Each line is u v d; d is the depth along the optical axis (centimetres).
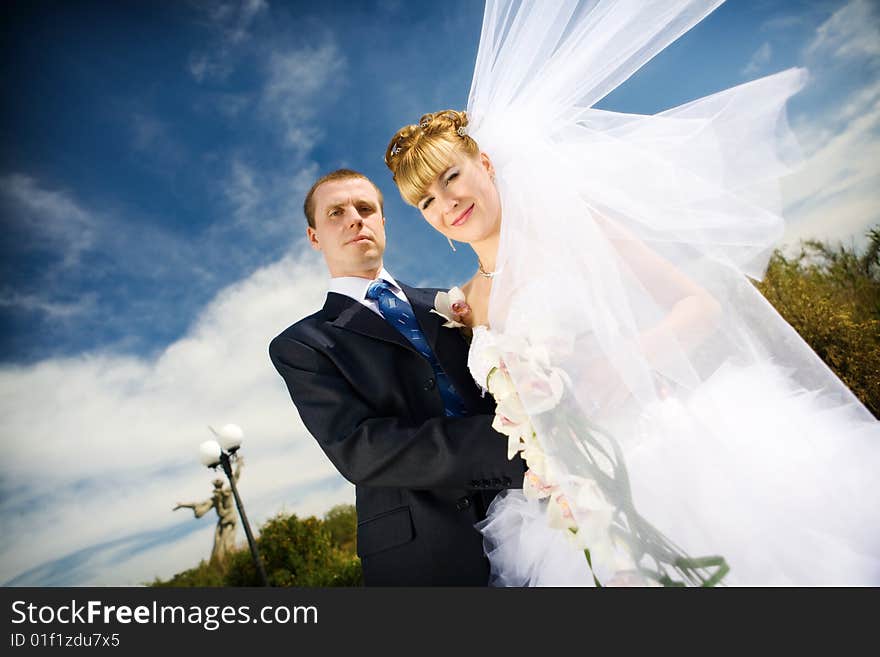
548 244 138
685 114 152
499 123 158
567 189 141
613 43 151
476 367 144
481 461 155
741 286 141
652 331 130
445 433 161
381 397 189
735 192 143
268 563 731
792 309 608
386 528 180
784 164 142
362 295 220
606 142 151
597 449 120
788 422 125
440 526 173
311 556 736
